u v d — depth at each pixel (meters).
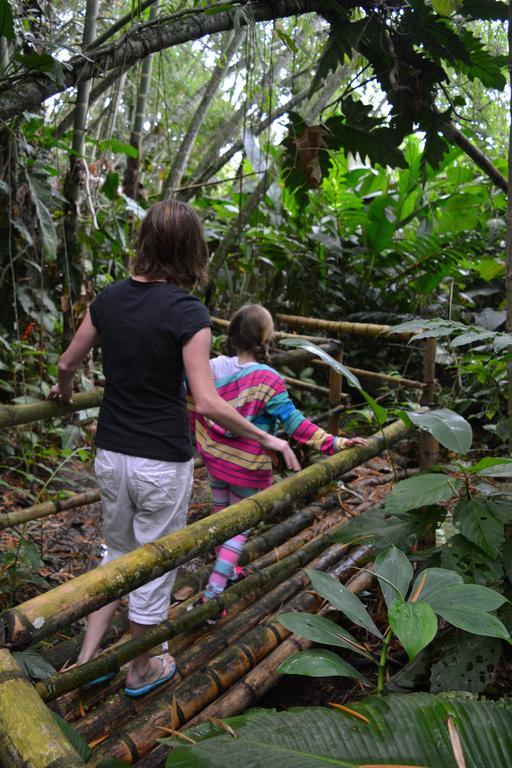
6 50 2.98
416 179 5.22
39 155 3.50
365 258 5.54
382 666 1.39
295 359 3.07
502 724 0.96
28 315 3.76
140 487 1.65
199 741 0.93
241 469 2.31
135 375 1.63
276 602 2.20
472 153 3.23
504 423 3.15
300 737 0.90
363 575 2.35
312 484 1.70
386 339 5.16
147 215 1.66
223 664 1.82
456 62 2.99
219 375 2.37
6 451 3.63
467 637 1.73
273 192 5.09
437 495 1.71
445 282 5.57
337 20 2.79
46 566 2.73
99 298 1.73
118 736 1.54
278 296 5.15
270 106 3.30
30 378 3.86
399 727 0.93
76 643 1.95
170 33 2.49
